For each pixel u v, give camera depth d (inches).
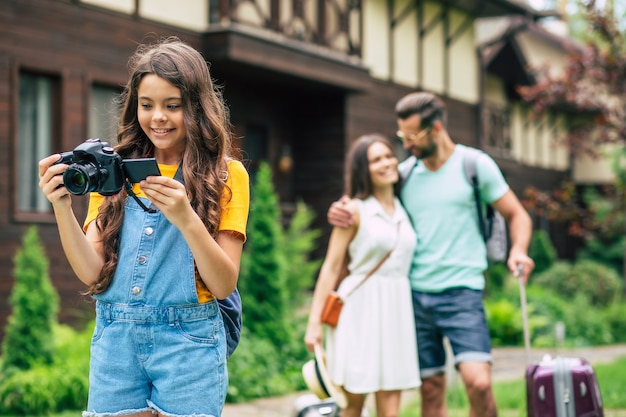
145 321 114.7
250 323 373.7
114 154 107.0
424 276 199.3
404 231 196.7
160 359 114.6
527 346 195.6
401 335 195.0
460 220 199.8
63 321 432.5
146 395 117.4
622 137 551.8
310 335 196.2
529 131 1062.4
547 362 187.6
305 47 556.1
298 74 549.0
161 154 120.3
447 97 801.6
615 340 612.7
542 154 1098.1
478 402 192.5
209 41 505.0
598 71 543.8
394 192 203.8
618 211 567.5
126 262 115.8
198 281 115.6
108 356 116.0
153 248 115.4
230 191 116.7
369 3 684.7
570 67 555.8
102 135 463.8
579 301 639.1
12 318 319.0
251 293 378.3
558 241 1167.6
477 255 200.5
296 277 449.1
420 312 200.2
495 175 200.4
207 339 115.9
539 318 583.8
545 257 857.5
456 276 197.6
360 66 605.9
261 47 519.5
